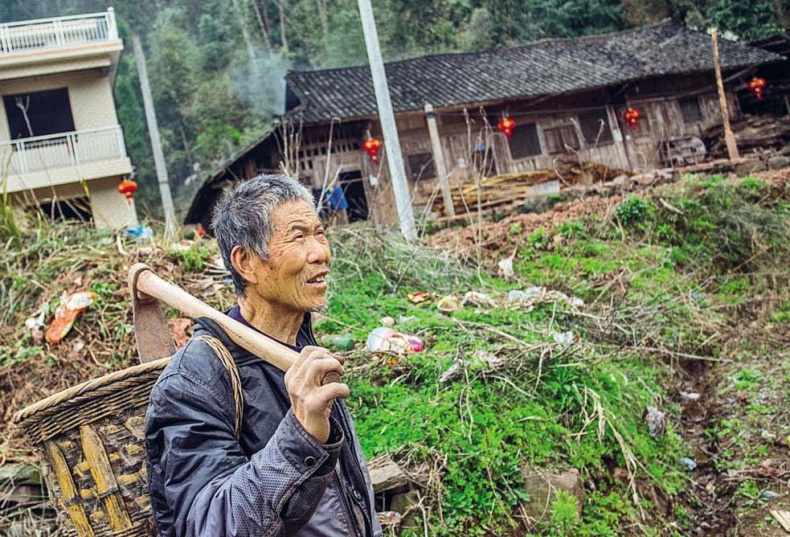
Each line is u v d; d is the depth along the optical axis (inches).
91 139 520.4
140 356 82.8
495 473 132.6
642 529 138.0
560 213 344.2
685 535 147.3
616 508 138.9
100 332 179.6
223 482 57.3
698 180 356.5
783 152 532.4
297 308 68.5
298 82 564.1
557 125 606.9
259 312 70.2
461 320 193.2
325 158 526.0
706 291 295.7
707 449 179.8
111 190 529.0
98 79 535.5
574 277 274.7
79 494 72.5
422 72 612.1
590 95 624.1
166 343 84.1
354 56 1104.8
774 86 752.3
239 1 1202.6
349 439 72.4
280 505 53.9
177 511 58.1
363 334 182.4
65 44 538.0
